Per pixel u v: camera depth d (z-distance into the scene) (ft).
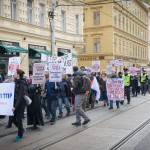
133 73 82.99
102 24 162.40
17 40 85.71
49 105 42.63
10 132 35.81
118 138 33.60
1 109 30.45
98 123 42.29
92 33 165.58
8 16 82.33
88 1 165.07
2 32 79.92
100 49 163.63
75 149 29.17
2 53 80.94
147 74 96.63
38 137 33.88
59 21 105.19
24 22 88.12
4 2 80.84
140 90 92.68
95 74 67.41
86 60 167.43
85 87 40.16
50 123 41.88
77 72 40.42
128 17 191.01
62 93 47.39
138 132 36.86
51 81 40.93
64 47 108.88
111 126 40.24
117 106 58.59
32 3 93.20
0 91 30.50
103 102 67.05
